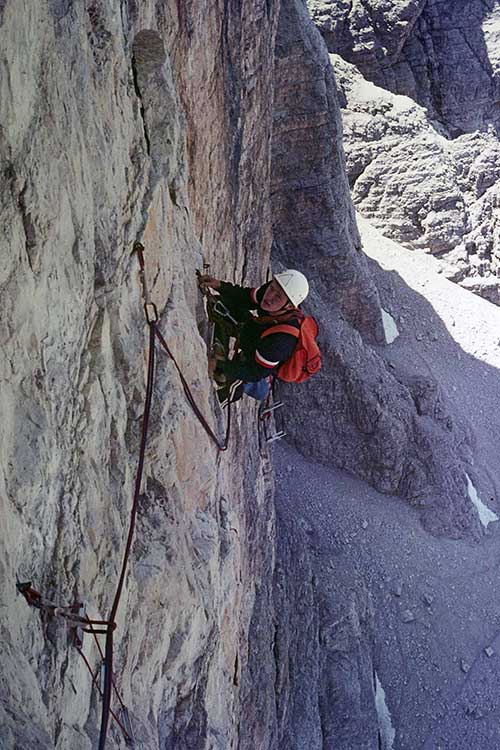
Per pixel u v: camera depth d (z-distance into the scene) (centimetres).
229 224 1429
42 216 585
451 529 3403
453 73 5825
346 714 2527
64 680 631
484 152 5366
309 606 2661
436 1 5747
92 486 698
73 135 640
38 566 606
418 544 3300
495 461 4019
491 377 4369
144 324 818
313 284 3678
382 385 3428
